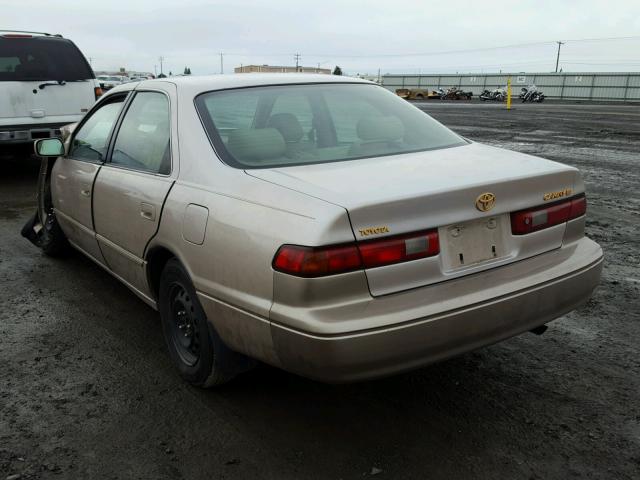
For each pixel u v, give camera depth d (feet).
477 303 8.14
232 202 8.71
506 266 8.77
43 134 29.48
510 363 11.34
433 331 7.84
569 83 217.77
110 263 13.08
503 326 8.50
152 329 13.03
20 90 28.66
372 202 7.63
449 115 84.64
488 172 8.96
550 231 9.30
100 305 14.40
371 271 7.66
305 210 7.76
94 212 13.03
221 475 8.21
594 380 10.68
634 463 8.39
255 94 10.93
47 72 29.35
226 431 9.23
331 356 7.42
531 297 8.67
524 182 8.86
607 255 18.01
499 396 10.18
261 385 10.55
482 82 247.09
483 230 8.61
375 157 9.93
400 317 7.63
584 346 12.04
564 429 9.20
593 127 61.62
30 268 17.13
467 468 8.31
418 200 7.91
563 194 9.45
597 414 9.61
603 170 33.24
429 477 8.13
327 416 9.62
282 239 7.73
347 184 8.30
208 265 8.89
